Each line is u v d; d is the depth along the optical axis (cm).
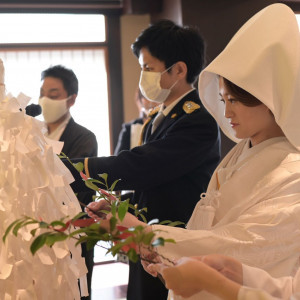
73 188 202
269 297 94
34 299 122
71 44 600
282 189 129
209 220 140
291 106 127
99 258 516
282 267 126
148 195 211
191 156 208
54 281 126
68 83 272
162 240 92
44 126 136
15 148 125
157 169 204
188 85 225
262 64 128
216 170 156
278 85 128
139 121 425
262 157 137
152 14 595
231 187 139
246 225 125
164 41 217
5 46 583
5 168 124
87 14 601
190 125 211
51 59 596
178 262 105
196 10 483
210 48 480
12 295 122
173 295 130
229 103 137
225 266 112
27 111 206
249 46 131
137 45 223
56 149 142
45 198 125
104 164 202
